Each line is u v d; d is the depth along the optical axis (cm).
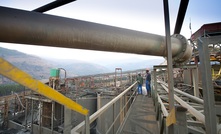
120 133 437
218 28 1159
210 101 133
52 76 1392
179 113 148
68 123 110
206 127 133
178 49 183
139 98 1011
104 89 1667
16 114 1568
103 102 1417
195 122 224
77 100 1359
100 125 1273
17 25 94
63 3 169
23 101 1602
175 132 156
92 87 1744
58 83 1411
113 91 1520
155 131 447
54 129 1202
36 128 1291
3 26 90
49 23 106
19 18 95
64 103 105
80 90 1641
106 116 1243
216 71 1096
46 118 1276
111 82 2116
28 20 98
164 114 308
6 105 1477
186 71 1022
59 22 110
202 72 139
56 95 97
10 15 93
